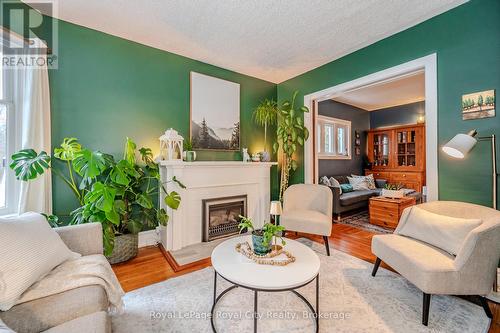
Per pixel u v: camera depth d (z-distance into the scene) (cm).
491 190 200
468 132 196
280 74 384
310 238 317
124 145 276
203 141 336
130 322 150
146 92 290
